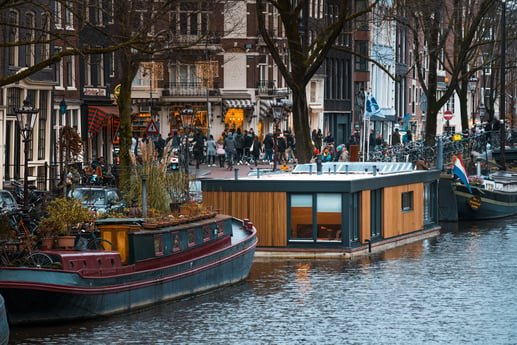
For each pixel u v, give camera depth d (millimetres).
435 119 67875
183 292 32750
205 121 102062
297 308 32656
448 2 76938
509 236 51750
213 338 28438
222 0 65062
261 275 38750
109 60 83125
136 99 100000
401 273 39625
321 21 103188
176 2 48281
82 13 35250
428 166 64938
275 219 42906
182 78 100938
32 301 27906
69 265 28469
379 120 114750
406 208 49594
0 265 28688
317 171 47469
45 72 62688
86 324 28922
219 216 36562
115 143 77500
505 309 32906
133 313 30406
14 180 56812
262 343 28094
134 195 37156
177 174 37969
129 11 46344
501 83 74875
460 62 67688
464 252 45625
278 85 107062
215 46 97750
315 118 112000
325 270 40062
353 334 29344
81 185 45969
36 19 60719
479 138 74000
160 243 31594
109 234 30500
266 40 53000
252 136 85438
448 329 30062
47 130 63344
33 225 33188
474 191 58750
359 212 44125
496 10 80625
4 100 56969
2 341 23688
